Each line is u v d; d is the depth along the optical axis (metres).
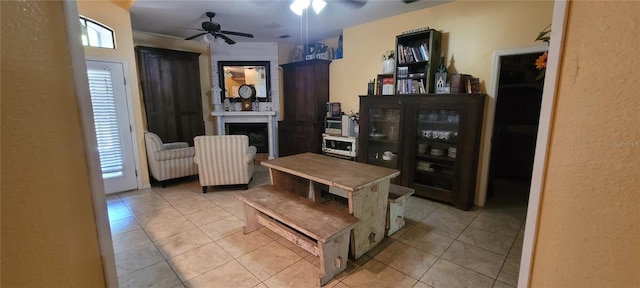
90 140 0.54
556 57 0.54
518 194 3.93
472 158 3.21
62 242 0.49
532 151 4.50
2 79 0.39
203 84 5.92
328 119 5.10
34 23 0.43
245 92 5.88
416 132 3.63
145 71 4.85
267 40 5.71
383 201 2.53
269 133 5.95
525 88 4.48
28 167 0.43
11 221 0.42
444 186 3.62
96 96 3.62
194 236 2.68
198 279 2.05
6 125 0.40
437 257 2.33
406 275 2.10
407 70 3.77
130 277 2.07
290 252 2.41
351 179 2.30
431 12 3.69
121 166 3.91
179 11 3.80
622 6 0.46
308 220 2.11
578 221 0.54
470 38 3.40
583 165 0.53
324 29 4.83
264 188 2.82
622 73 0.47
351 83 4.88
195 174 4.47
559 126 0.55
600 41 0.49
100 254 0.57
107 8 3.59
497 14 3.17
